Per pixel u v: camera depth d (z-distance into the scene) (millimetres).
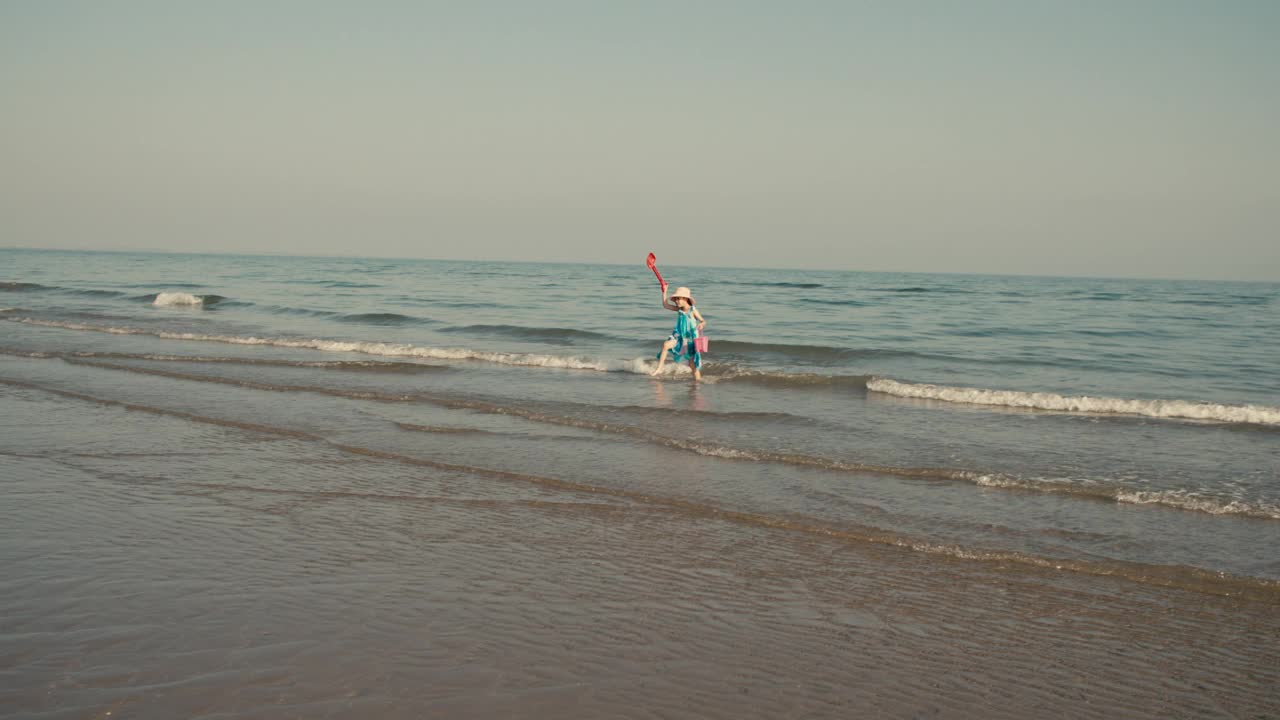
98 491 6445
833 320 27438
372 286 46094
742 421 9883
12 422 9055
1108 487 6969
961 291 55812
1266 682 3840
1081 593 4875
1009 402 11508
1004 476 7266
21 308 25844
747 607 4574
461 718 3262
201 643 3844
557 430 9234
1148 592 4898
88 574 4688
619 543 5605
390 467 7527
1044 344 20203
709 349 18312
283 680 3510
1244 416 10469
